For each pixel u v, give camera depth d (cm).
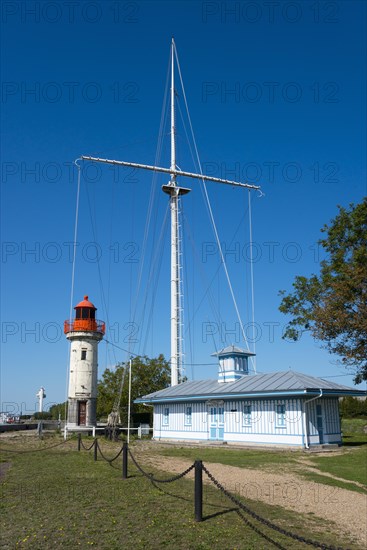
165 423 4028
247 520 1105
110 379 5850
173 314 4903
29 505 1227
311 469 2064
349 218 3294
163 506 1209
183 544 923
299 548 947
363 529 1130
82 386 4903
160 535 973
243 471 1986
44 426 6016
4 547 902
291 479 1781
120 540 942
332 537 1051
